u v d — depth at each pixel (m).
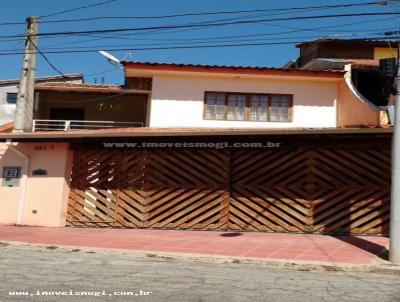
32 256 10.07
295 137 13.43
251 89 17.72
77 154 15.62
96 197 15.23
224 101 17.72
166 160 14.83
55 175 15.59
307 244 11.61
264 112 17.62
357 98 15.59
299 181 13.73
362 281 8.02
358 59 21.59
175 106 17.73
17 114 16.78
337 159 13.46
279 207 13.79
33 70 17.25
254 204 14.00
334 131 12.74
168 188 14.67
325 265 9.30
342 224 13.27
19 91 16.98
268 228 13.80
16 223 15.67
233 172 14.27
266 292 6.93
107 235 13.34
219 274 8.32
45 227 15.18
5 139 15.47
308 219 13.51
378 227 13.00
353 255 10.21
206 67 17.28
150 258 10.19
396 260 9.39
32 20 17.20
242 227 13.99
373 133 12.57
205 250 10.92
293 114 17.56
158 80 17.95
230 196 14.21
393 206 9.56
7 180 16.14
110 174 15.23
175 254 10.46
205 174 14.46
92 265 9.00
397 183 9.57
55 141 15.50
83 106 22.44
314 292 7.01
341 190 13.33
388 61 9.88
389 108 14.18
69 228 14.94
